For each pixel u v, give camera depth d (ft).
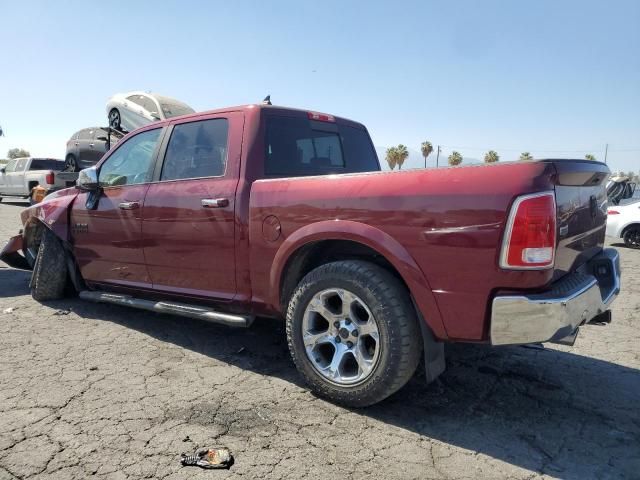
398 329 9.08
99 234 15.21
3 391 10.39
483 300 8.45
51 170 57.77
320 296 10.09
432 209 8.78
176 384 10.98
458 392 10.97
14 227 39.06
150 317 15.98
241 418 9.52
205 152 12.84
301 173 13.03
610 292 10.33
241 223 11.49
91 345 13.29
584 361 13.07
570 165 8.75
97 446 8.41
